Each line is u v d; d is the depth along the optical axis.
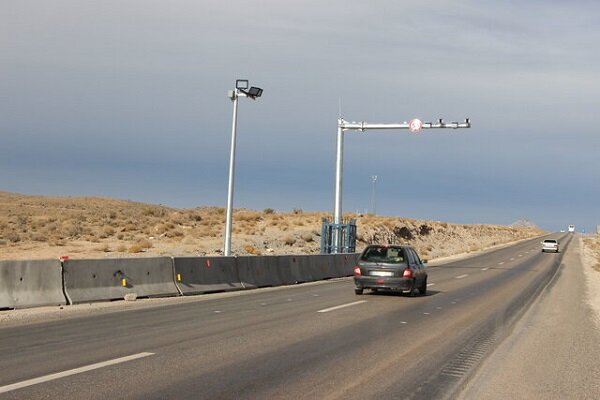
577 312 16.83
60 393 6.93
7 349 9.46
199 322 12.68
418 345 10.68
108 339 10.43
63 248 34.44
